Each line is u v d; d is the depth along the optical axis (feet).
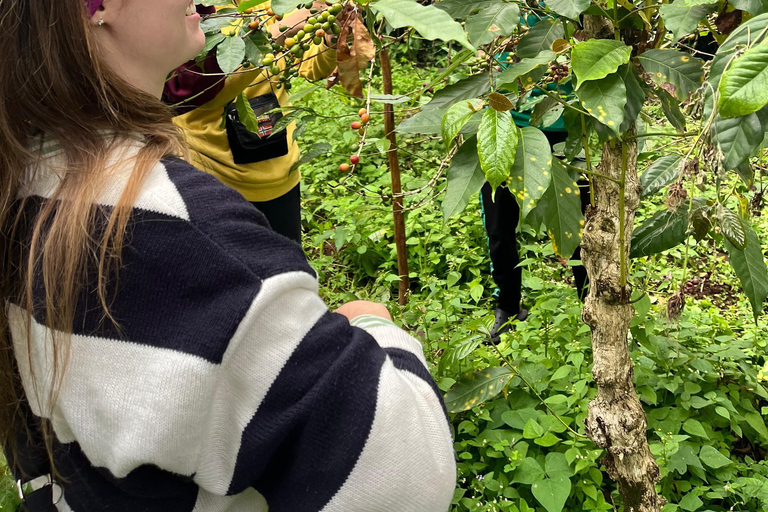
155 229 1.99
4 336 2.24
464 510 6.59
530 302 10.28
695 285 5.60
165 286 1.97
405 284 8.73
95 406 2.02
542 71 3.81
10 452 2.49
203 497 2.33
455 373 7.66
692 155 3.92
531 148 3.41
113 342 1.98
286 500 2.19
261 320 2.00
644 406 7.55
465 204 3.51
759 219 12.07
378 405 2.07
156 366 1.94
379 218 12.16
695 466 6.77
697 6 3.41
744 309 9.90
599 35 3.87
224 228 2.02
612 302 4.51
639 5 3.81
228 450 2.12
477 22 3.70
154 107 2.28
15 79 2.05
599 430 4.83
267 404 2.04
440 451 2.27
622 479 4.92
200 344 1.93
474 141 3.59
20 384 2.33
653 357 7.60
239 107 5.06
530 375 7.48
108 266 1.94
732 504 6.80
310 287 2.14
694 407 7.31
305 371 2.03
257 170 6.86
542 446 7.00
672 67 3.66
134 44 2.31
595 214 4.44
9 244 2.14
